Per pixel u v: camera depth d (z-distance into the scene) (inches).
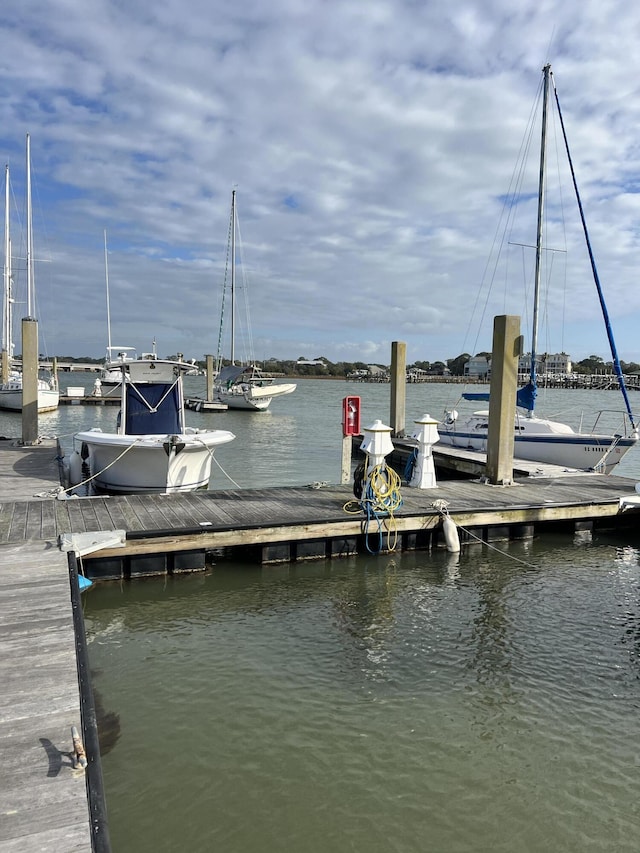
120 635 255.8
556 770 174.2
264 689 213.3
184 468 466.9
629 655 244.8
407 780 168.7
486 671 229.3
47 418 1344.7
